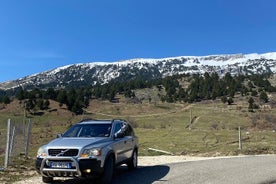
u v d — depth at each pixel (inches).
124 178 498.0
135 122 4399.6
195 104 6722.4
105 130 502.6
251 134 1818.4
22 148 872.9
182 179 482.3
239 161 685.3
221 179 481.4
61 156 428.5
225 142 1434.5
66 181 480.1
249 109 5354.3
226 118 4670.3
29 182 472.4
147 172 550.3
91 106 6569.9
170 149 1189.1
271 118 4256.9
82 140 459.2
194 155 949.2
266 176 505.4
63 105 5964.6
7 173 540.4
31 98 5994.1
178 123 4468.5
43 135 2388.0
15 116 4968.0
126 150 532.7
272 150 987.3
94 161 428.5
